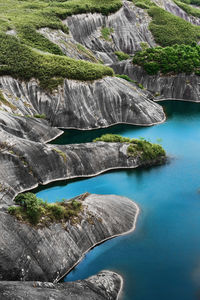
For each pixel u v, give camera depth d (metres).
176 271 29.20
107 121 61.09
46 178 41.75
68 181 42.72
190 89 75.75
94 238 31.84
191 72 76.62
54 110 59.50
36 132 51.31
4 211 28.14
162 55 79.75
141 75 80.31
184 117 65.88
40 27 81.31
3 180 38.16
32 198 29.64
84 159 44.41
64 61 65.44
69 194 40.16
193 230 34.31
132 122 61.84
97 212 33.34
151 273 28.95
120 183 42.56
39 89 60.53
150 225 34.88
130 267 29.58
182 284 27.92
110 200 36.41
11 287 22.88
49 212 30.20
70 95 60.38
